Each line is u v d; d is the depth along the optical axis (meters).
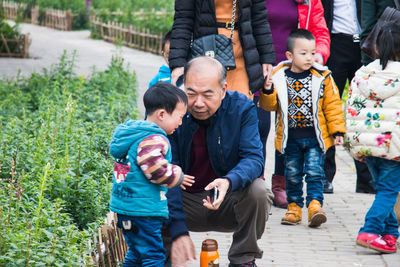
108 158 7.28
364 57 7.52
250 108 4.81
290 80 6.65
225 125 4.73
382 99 5.70
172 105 4.34
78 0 37.72
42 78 12.84
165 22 28.00
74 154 6.84
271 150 10.56
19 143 6.94
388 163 5.78
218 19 6.29
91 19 33.59
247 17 6.27
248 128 4.77
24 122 8.16
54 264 4.53
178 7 6.36
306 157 6.68
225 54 6.13
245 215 4.74
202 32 6.30
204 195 4.95
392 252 5.78
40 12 37.81
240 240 4.84
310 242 6.12
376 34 5.91
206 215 4.97
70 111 7.88
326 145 6.61
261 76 6.34
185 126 4.76
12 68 19.31
